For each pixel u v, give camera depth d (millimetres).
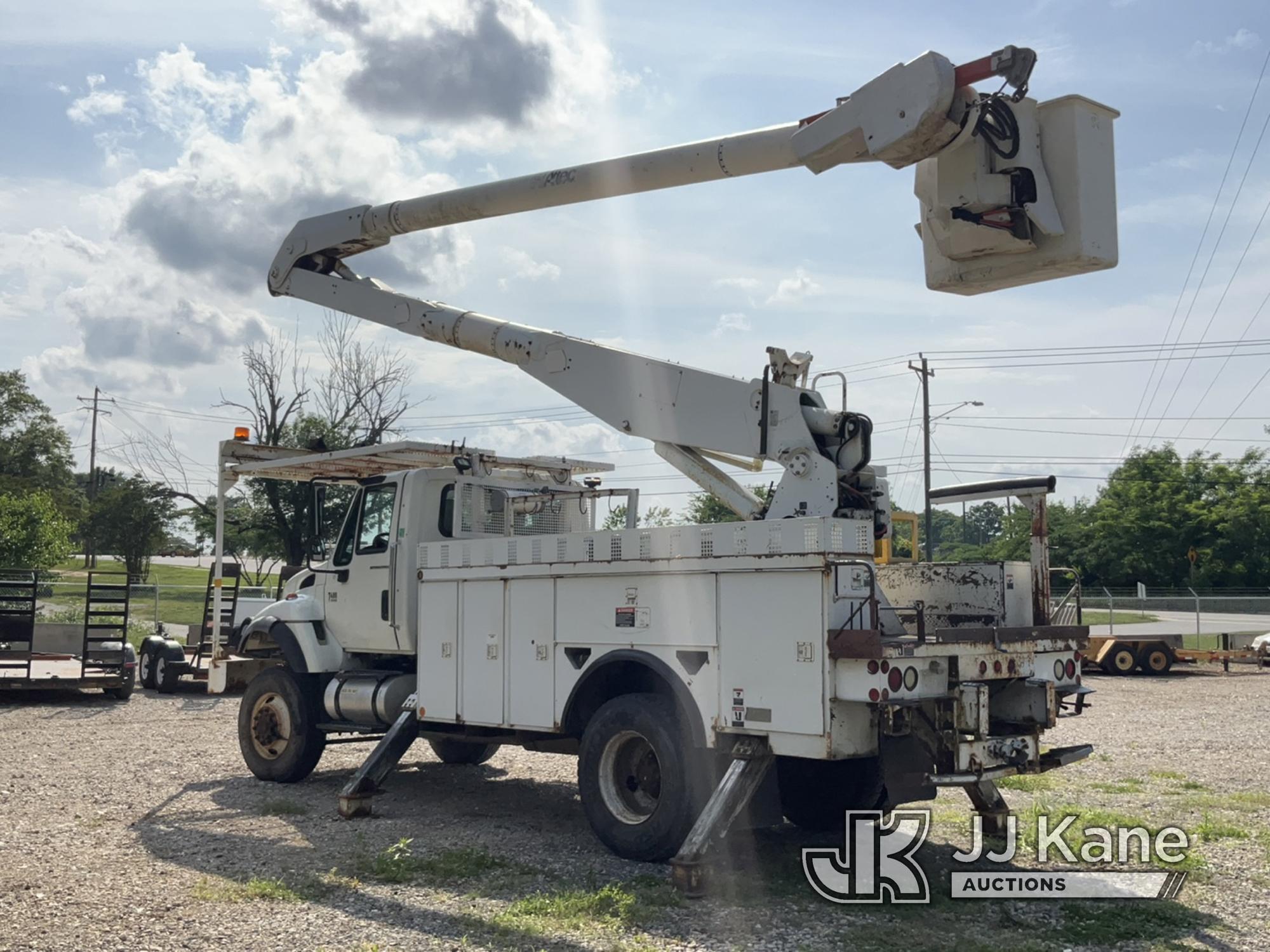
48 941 5383
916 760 6895
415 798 9586
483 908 6051
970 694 6523
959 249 6641
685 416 7910
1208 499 60719
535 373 8891
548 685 8023
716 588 6941
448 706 8781
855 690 6285
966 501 8117
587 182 8398
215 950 5289
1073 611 7871
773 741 6562
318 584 10398
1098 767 11203
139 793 9594
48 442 77250
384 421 39938
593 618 7727
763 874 6938
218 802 9266
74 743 12727
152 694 19203
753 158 7371
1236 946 5508
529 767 11492
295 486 36281
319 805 9141
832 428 7328
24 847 7461
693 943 5523
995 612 7629
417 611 9531
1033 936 5676
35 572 18859
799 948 5449
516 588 8336
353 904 6086
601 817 7289
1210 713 16688
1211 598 37656
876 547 7957
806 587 6480
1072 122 6426
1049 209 6387
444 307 9906
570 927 5711
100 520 61938
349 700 9766
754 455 7520
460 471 9734
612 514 10336
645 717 7113
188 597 51594
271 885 6359
